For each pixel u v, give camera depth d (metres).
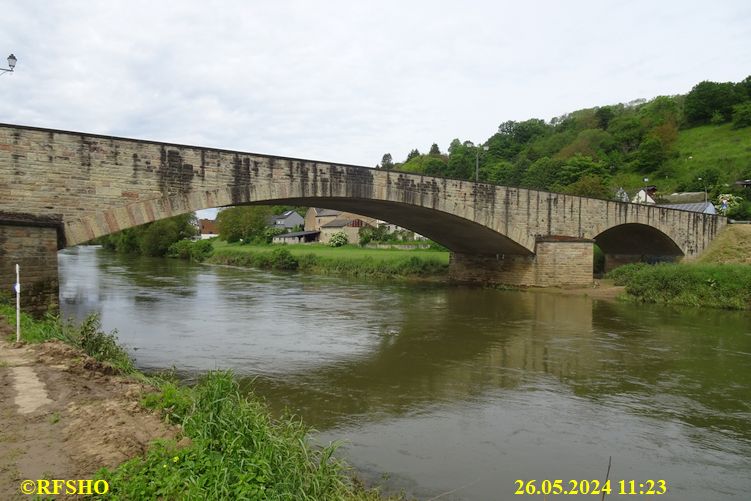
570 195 44.34
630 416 14.51
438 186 36.28
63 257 88.12
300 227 125.31
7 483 6.12
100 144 22.67
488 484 10.47
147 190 23.94
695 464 11.60
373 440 12.55
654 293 36.50
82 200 22.25
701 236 55.94
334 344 23.00
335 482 8.57
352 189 31.53
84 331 15.72
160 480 6.32
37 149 21.22
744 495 10.28
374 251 74.12
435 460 11.52
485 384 17.30
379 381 17.47
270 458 7.83
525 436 13.02
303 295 39.72
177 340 23.25
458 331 26.12
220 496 6.28
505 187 40.28
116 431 7.78
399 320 29.14
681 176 100.50
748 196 81.88
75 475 6.38
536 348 22.47
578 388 16.97
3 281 19.64
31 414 8.45
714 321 29.33
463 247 49.81
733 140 106.75
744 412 14.88
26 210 21.00
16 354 12.23
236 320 28.56
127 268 64.44
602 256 64.38
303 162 29.19
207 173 25.73
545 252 43.09
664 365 19.83
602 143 119.81
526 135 142.88
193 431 8.02
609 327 27.34
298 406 14.90
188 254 87.19
